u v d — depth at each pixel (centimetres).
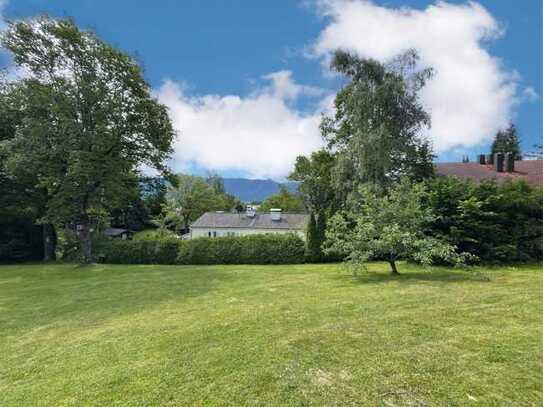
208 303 735
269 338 458
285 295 764
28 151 1572
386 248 941
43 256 2183
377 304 615
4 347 523
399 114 1623
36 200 2042
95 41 1705
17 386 379
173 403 313
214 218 3769
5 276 1352
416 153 1666
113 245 1831
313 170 2819
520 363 350
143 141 1908
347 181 1647
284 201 4703
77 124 1609
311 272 1170
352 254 948
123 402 321
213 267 1450
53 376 398
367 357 379
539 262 1186
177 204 4762
